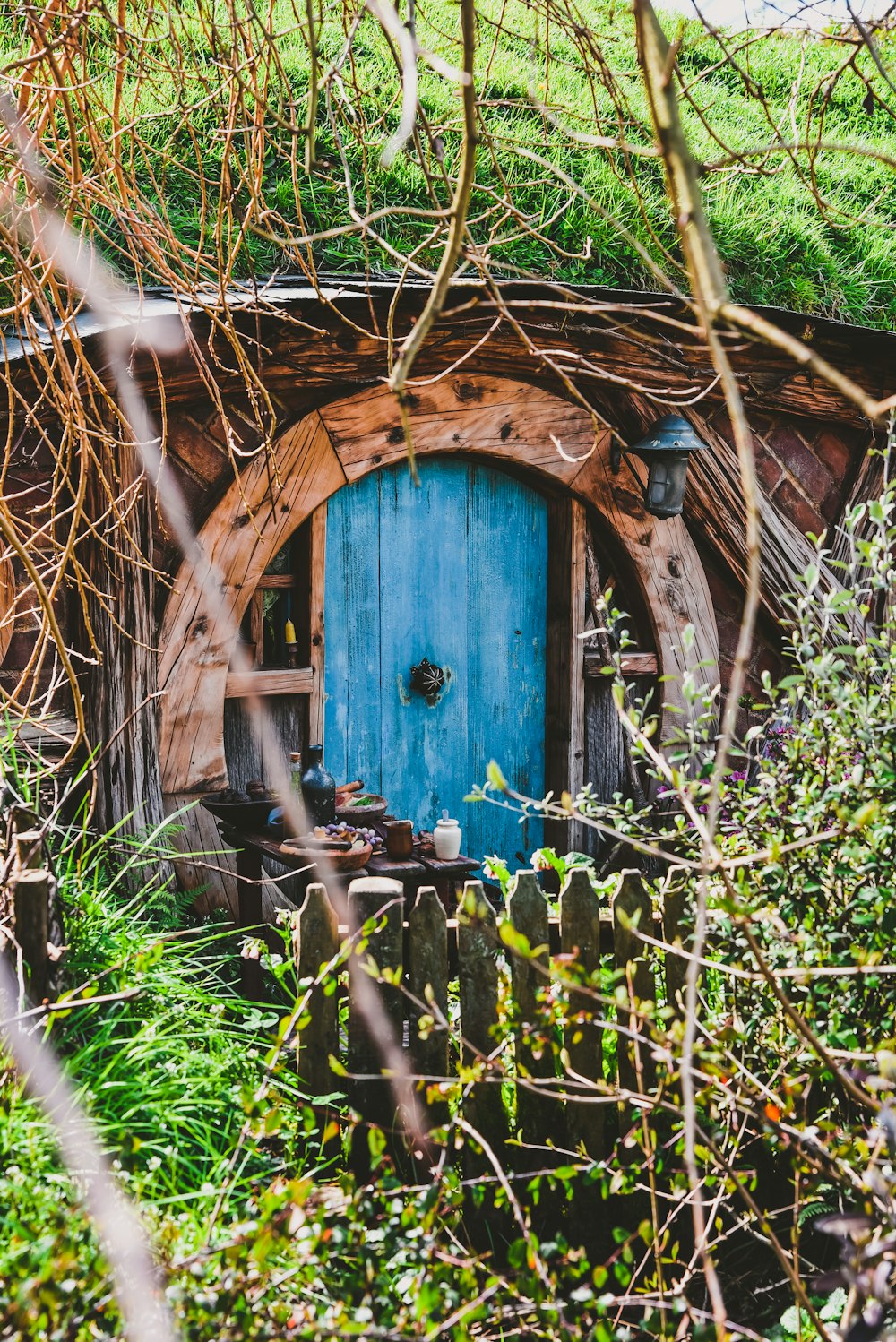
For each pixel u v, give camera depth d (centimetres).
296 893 495
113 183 402
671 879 312
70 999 265
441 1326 191
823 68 902
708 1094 237
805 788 279
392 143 153
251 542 484
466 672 571
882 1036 256
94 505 444
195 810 476
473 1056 299
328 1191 218
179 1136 263
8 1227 210
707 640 606
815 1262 293
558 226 570
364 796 488
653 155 165
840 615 605
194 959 398
